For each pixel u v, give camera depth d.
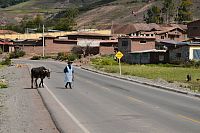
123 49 93.81
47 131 15.64
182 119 18.08
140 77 48.53
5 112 20.61
